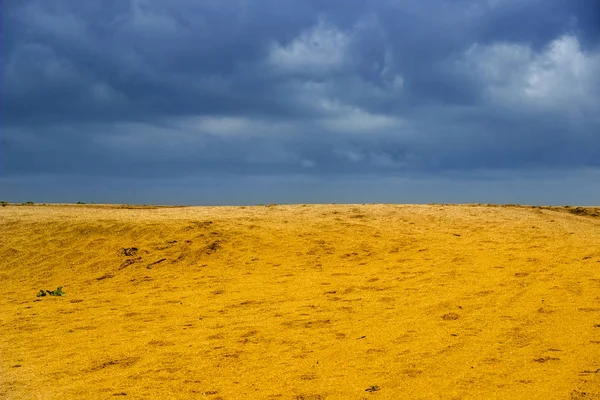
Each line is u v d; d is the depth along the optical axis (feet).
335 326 25.67
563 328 23.71
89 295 35.70
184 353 22.74
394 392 17.75
